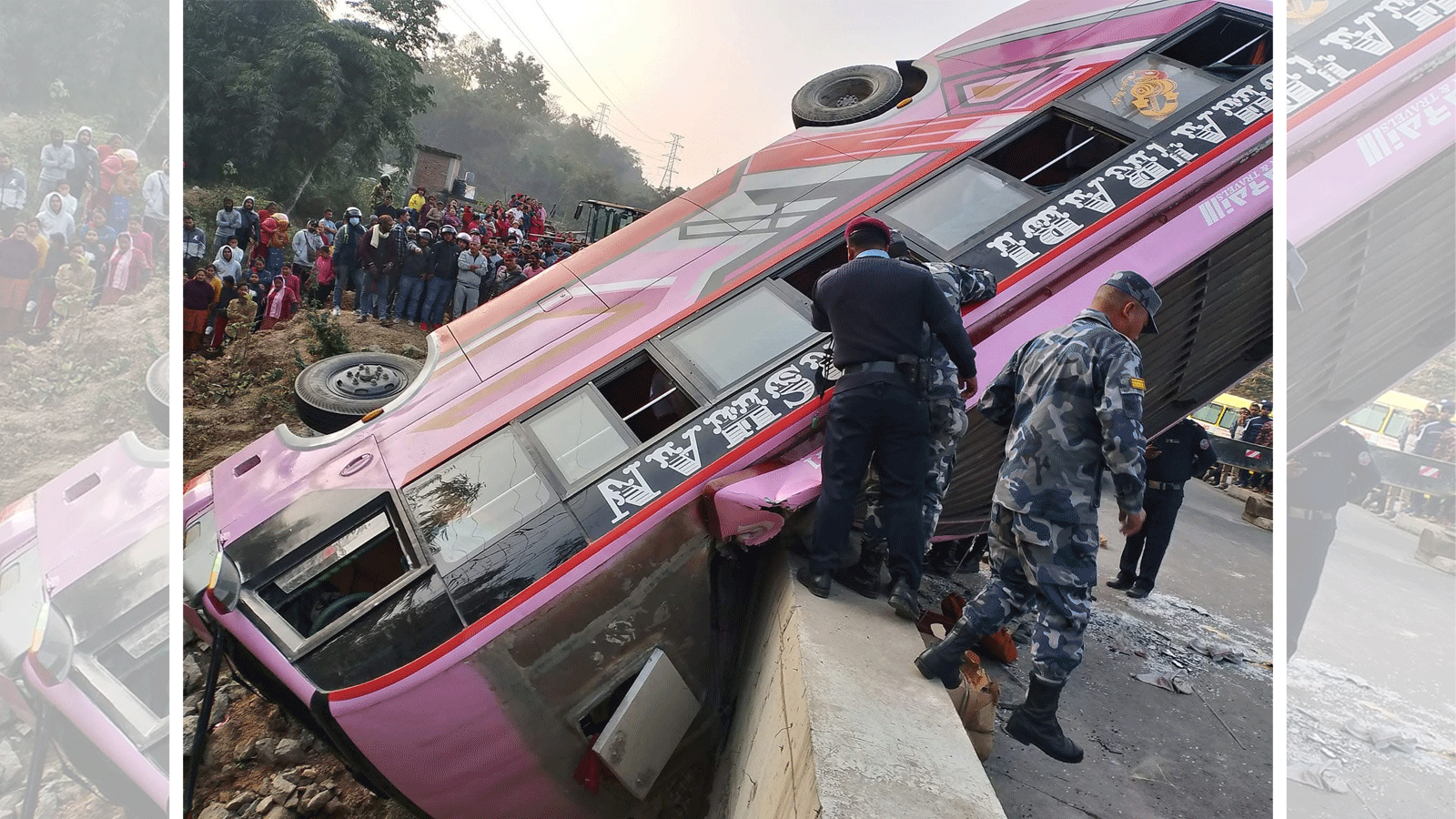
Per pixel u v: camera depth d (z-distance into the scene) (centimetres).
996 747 344
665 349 382
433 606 321
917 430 297
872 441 301
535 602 323
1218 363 458
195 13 1933
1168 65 443
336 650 316
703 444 348
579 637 327
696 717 354
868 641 275
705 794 354
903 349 294
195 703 479
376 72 2098
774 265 410
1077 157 474
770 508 317
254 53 2012
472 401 377
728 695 360
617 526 333
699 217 454
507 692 319
